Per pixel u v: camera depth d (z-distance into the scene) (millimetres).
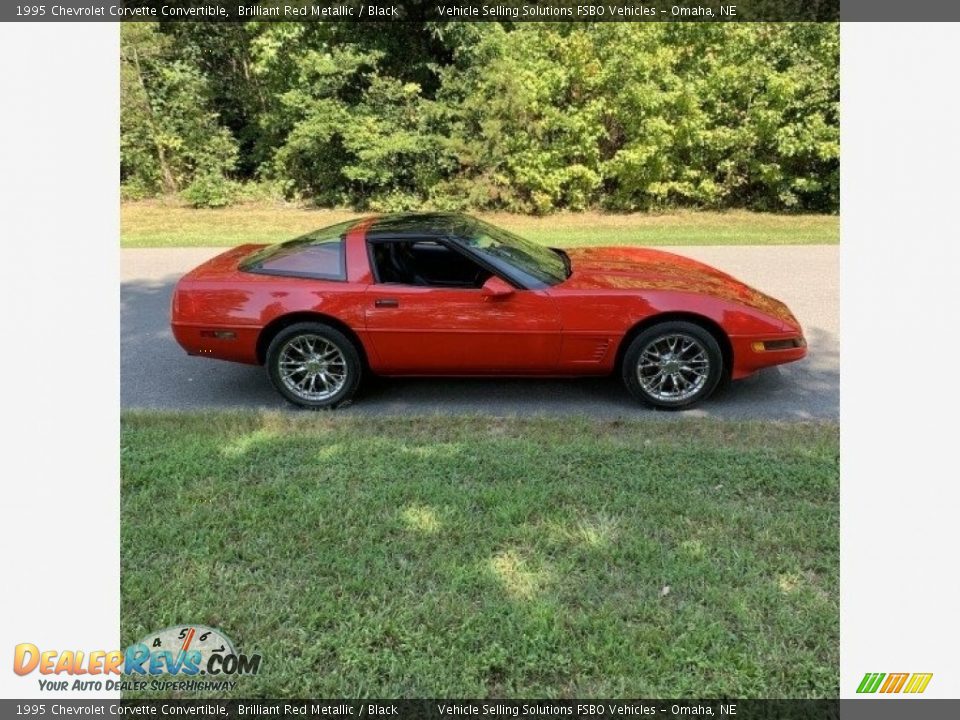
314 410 5105
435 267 5062
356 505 3561
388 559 3152
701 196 15688
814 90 14609
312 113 15375
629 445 4250
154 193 16969
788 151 14773
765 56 15023
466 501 3592
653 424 4656
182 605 2895
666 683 2508
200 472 3945
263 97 16891
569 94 15406
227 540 3309
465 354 4980
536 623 2730
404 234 5082
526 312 4879
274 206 16469
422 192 15773
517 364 5020
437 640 2672
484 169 15188
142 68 16562
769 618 2799
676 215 15453
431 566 3088
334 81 15383
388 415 4902
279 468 4000
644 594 2912
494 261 5012
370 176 15273
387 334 4934
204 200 16344
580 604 2857
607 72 14641
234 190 16703
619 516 3465
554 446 4242
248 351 5059
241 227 13641
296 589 2973
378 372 5105
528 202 15586
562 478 3852
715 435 4477
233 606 2889
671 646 2643
